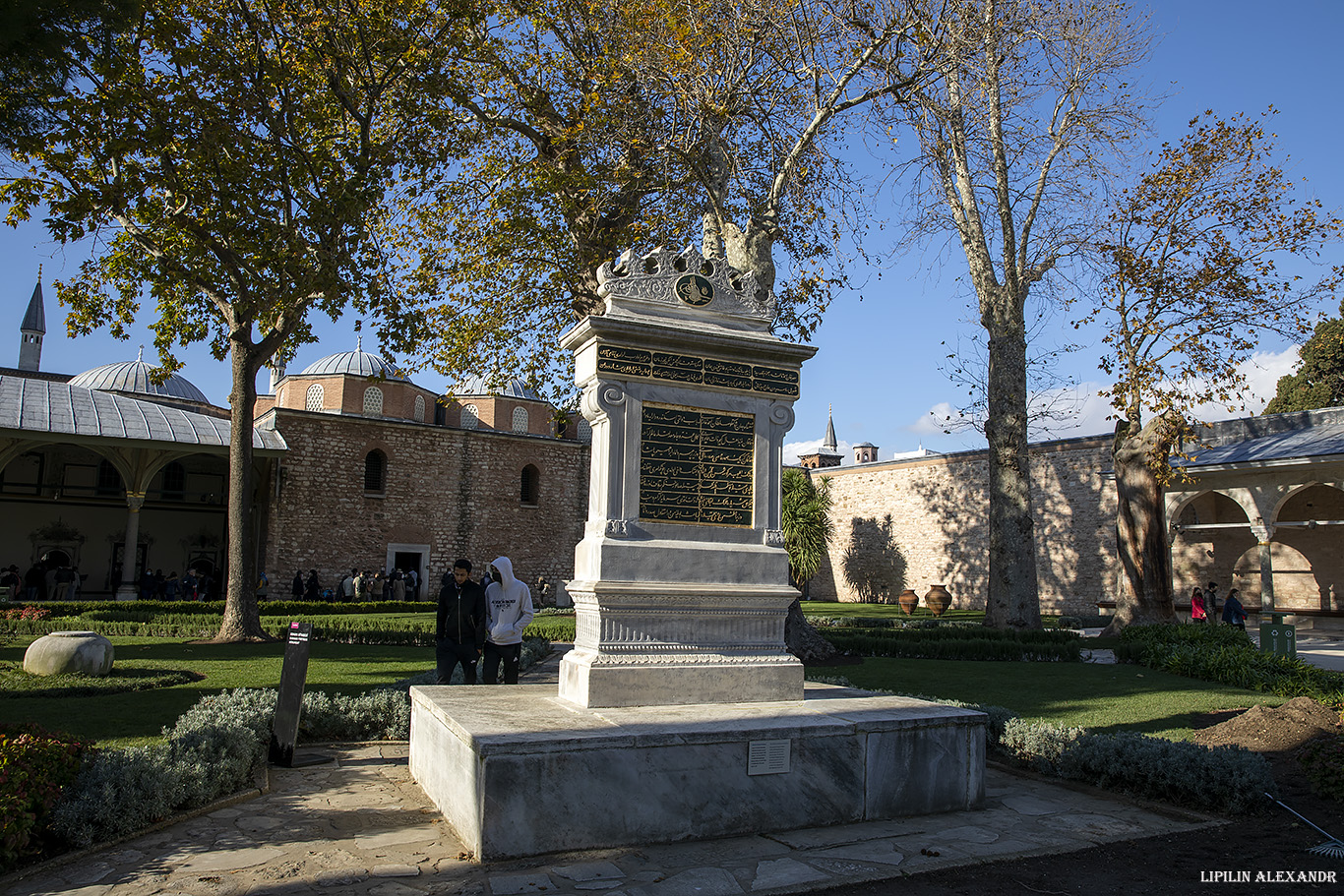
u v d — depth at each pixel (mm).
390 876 4035
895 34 13492
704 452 6094
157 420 28672
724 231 14055
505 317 16672
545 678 11648
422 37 13969
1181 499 24391
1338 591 25031
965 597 33969
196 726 6184
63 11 7055
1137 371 18625
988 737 7211
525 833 4312
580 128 13812
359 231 13336
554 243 14898
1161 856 4543
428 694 6031
